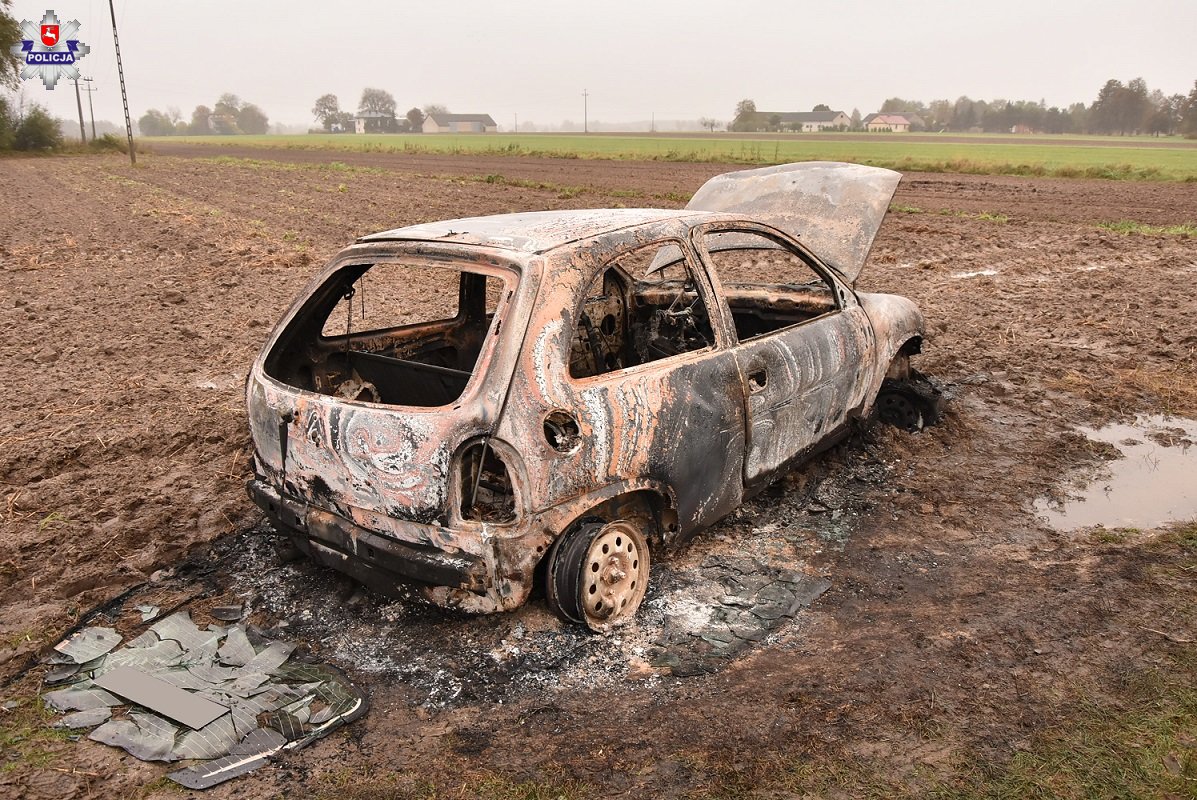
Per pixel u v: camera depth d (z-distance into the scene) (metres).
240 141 129.38
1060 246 14.27
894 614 3.79
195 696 3.22
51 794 2.73
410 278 12.12
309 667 3.41
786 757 2.86
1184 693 3.15
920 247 14.40
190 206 22.58
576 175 34.88
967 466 5.44
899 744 2.92
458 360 5.13
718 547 4.39
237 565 4.25
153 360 8.05
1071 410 6.44
